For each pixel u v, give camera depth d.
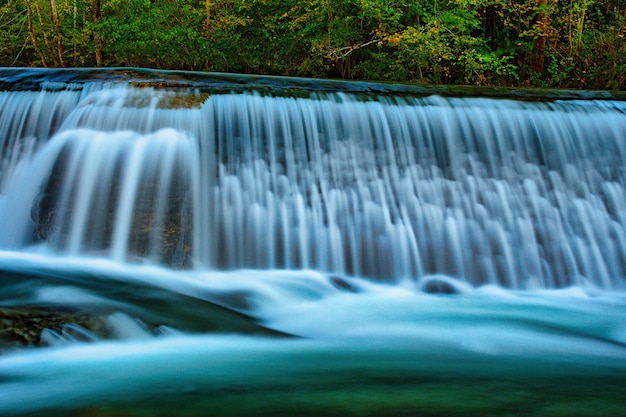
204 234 7.27
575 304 7.25
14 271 5.84
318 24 18.16
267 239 7.55
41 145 7.93
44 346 4.28
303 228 7.70
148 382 3.78
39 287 5.31
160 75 8.30
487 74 18.47
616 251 8.55
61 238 7.04
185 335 4.88
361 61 19.45
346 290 7.16
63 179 7.29
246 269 7.38
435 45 17.06
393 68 18.25
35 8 21.03
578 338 5.70
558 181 8.76
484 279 8.00
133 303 5.18
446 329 5.83
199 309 5.39
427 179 8.36
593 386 3.93
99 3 18.48
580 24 18.59
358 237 7.86
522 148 8.80
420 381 3.95
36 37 21.09
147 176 7.22
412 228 8.04
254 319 5.77
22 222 7.32
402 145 8.44
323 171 8.05
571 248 8.41
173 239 7.05
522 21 18.42
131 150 7.34
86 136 7.45
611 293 8.00
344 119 8.34
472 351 5.07
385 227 7.96
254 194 7.66
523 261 8.19
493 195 8.47
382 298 7.00
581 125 9.12
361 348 5.02
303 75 19.02
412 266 7.86
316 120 8.23
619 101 9.63
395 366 4.41
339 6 18.30
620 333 5.96
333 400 3.44
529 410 3.31
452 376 4.14
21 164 7.85
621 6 19.84
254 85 8.30
